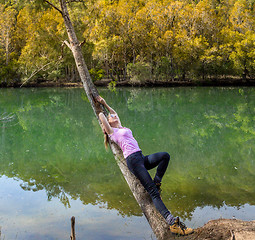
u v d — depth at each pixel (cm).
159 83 3972
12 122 1440
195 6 4472
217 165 684
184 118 1488
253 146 887
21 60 3881
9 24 4025
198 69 3834
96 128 1286
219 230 310
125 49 4112
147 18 4050
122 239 329
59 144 976
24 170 669
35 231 354
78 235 344
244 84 3894
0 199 471
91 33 3675
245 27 4166
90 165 705
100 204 450
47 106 2056
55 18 3644
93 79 3950
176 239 294
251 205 434
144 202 334
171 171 632
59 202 456
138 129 1202
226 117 1489
